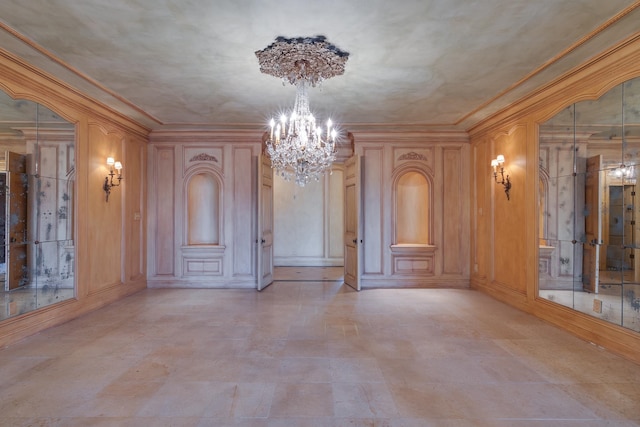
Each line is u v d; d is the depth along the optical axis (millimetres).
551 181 4285
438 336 3865
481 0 2547
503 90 4367
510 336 3867
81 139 4582
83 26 2883
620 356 3316
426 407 2459
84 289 4688
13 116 3598
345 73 3848
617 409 2428
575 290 3928
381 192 6484
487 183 5812
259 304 5230
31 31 2963
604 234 3537
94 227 4879
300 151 3947
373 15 2744
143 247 6250
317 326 4207
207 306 5105
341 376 2922
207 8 2641
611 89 3406
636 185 3164
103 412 2383
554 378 2885
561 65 3629
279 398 2572
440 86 4234
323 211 9109
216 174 6414
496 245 5574
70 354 3346
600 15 2725
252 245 6441
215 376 2912
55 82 4004
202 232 6785
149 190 6355
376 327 4172
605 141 3490
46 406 2453
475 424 2268
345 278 6793
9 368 3041
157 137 6359
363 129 6242
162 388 2709
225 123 5871
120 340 3715
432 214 6473
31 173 3852
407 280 6465
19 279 3721
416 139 6457
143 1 2541
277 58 3396
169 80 4035
